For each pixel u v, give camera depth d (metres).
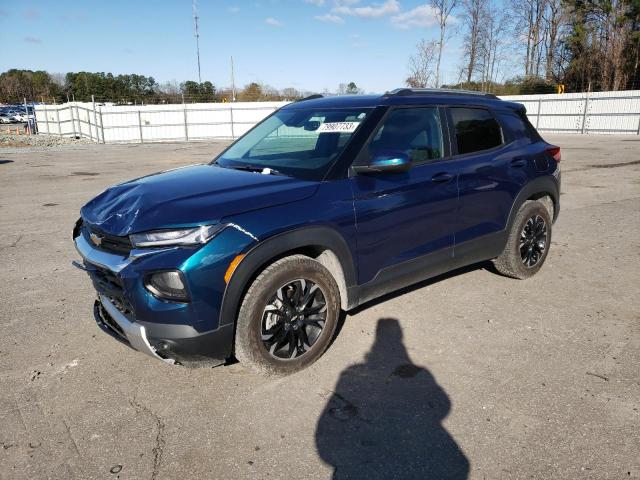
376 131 3.52
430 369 3.23
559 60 46.53
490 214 4.25
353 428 2.65
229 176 3.37
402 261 3.64
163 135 34.22
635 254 5.65
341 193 3.23
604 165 13.93
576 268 5.18
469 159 4.06
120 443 2.55
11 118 58.47
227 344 2.84
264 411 2.81
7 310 4.27
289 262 3.00
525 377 3.12
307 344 3.24
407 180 3.57
